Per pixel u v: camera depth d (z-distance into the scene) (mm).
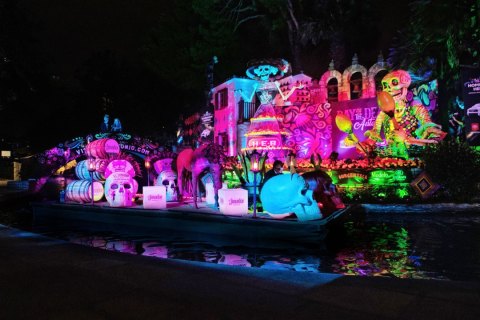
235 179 17859
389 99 18984
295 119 22109
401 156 18594
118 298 4812
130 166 14289
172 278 5605
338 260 7773
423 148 17688
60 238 11297
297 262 7730
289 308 4422
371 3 32125
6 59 41094
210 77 29781
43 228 13258
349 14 31141
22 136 43156
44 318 4234
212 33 35125
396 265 7254
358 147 19953
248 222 9859
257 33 37188
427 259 7625
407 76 19438
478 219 12383
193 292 4996
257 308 4445
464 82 17250
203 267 6148
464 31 19594
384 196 16375
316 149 21672
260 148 18531
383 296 4727
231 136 26000
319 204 10438
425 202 15523
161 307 4512
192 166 12781
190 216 11023
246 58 36781
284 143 19812
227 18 36219
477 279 6266
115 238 11039
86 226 13484
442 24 19922
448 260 7516
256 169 10250
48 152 22844
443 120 21312
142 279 5570
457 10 19438
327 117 21531
